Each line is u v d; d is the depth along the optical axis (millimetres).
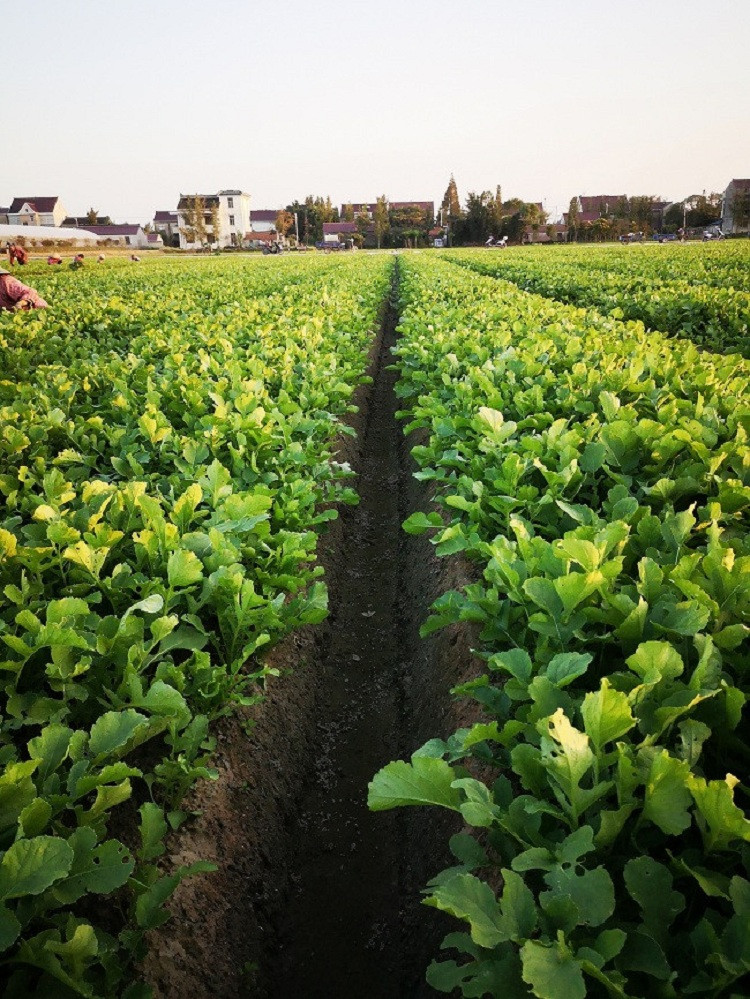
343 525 6738
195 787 3045
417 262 34938
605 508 3598
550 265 26797
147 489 4414
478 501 3805
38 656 2848
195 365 7082
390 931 3213
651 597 2525
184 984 2400
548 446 4102
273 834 3361
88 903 2381
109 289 20438
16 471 4578
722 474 3803
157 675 2869
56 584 3398
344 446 8016
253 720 3615
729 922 1599
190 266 37406
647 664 2102
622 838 1993
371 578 6238
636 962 1639
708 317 11312
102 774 2076
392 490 8297
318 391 6898
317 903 3324
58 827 2098
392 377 13539
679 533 2959
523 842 1928
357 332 11500
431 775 2068
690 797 1762
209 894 2781
